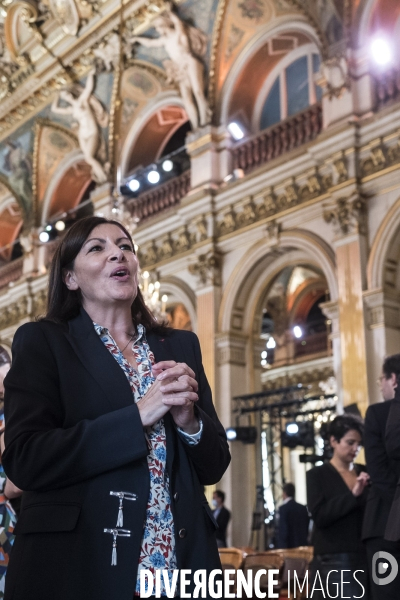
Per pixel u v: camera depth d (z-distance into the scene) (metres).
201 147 14.49
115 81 15.78
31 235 18.81
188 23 14.45
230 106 14.63
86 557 1.63
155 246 15.14
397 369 3.81
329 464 4.34
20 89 17.08
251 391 13.33
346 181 11.62
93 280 1.98
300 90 14.18
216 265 13.75
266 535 12.32
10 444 1.69
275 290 22.02
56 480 1.67
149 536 1.70
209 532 1.83
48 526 1.65
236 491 12.81
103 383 1.81
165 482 1.78
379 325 10.89
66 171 18.48
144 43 14.84
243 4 13.59
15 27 16.09
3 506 3.02
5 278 19.91
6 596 1.65
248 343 13.52
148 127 16.64
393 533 2.97
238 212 13.59
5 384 1.79
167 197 15.40
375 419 3.62
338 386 11.31
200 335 13.67
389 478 3.51
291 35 13.91
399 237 11.24
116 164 15.77
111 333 1.99
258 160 13.73
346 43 12.20
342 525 4.07
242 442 12.91
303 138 12.99
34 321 1.92
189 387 1.73
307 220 12.39
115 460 1.67
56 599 1.59
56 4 15.14
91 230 2.04
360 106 11.98
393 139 11.25
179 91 15.11
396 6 12.20
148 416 1.70
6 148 18.84
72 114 16.83
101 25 14.95
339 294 11.45
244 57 14.45
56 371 1.82
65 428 1.76
